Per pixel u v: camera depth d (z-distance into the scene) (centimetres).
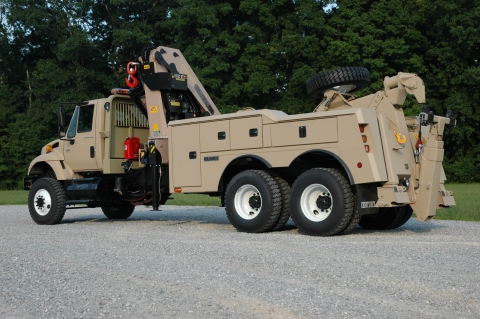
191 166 1092
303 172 986
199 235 986
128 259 739
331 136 928
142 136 1323
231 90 3822
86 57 4581
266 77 3834
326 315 467
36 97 4819
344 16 3997
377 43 3819
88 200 1281
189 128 1096
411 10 4034
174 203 2050
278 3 4091
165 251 798
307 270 637
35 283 613
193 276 622
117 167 1270
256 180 996
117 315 485
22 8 4766
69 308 510
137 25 4500
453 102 3956
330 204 931
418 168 971
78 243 913
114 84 4503
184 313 484
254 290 553
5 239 999
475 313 469
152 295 546
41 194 1319
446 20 3925
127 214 1451
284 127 973
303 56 3900
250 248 802
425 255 727
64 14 4878
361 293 534
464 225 1134
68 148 1327
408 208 1059
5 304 532
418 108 3550
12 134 4766
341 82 1008
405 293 531
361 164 904
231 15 4284
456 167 4059
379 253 744
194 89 1250
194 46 3934
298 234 978
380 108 968
